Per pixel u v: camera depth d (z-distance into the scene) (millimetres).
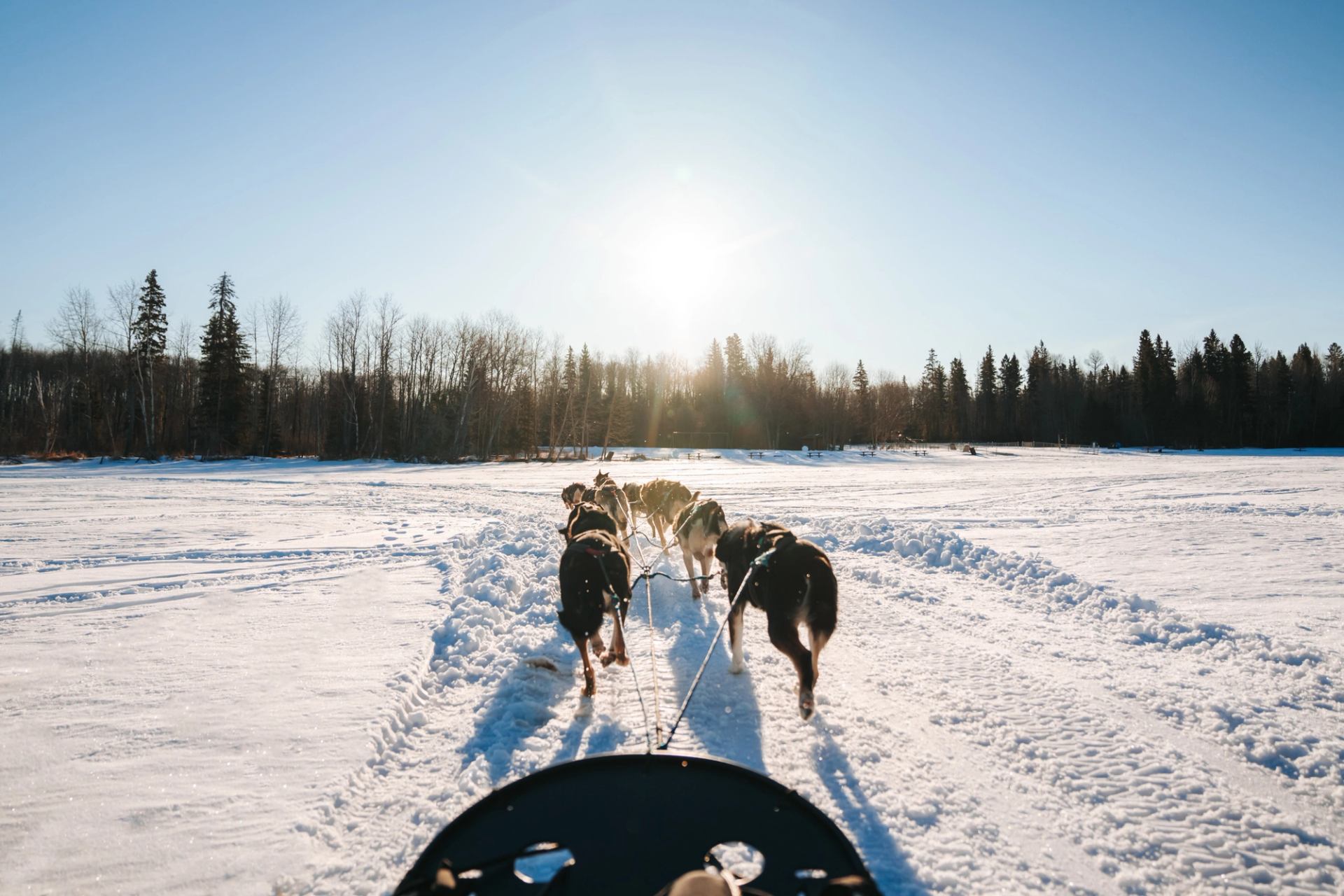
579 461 58625
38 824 3881
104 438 60094
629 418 101375
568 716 5465
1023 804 4188
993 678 6273
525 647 7109
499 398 64688
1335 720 5262
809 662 4961
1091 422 95562
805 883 2547
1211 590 9273
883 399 103188
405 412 60781
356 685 6047
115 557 12258
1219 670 6391
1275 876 3539
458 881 2482
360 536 14930
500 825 2689
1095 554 11930
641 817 2754
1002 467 43625
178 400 62125
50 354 77250
